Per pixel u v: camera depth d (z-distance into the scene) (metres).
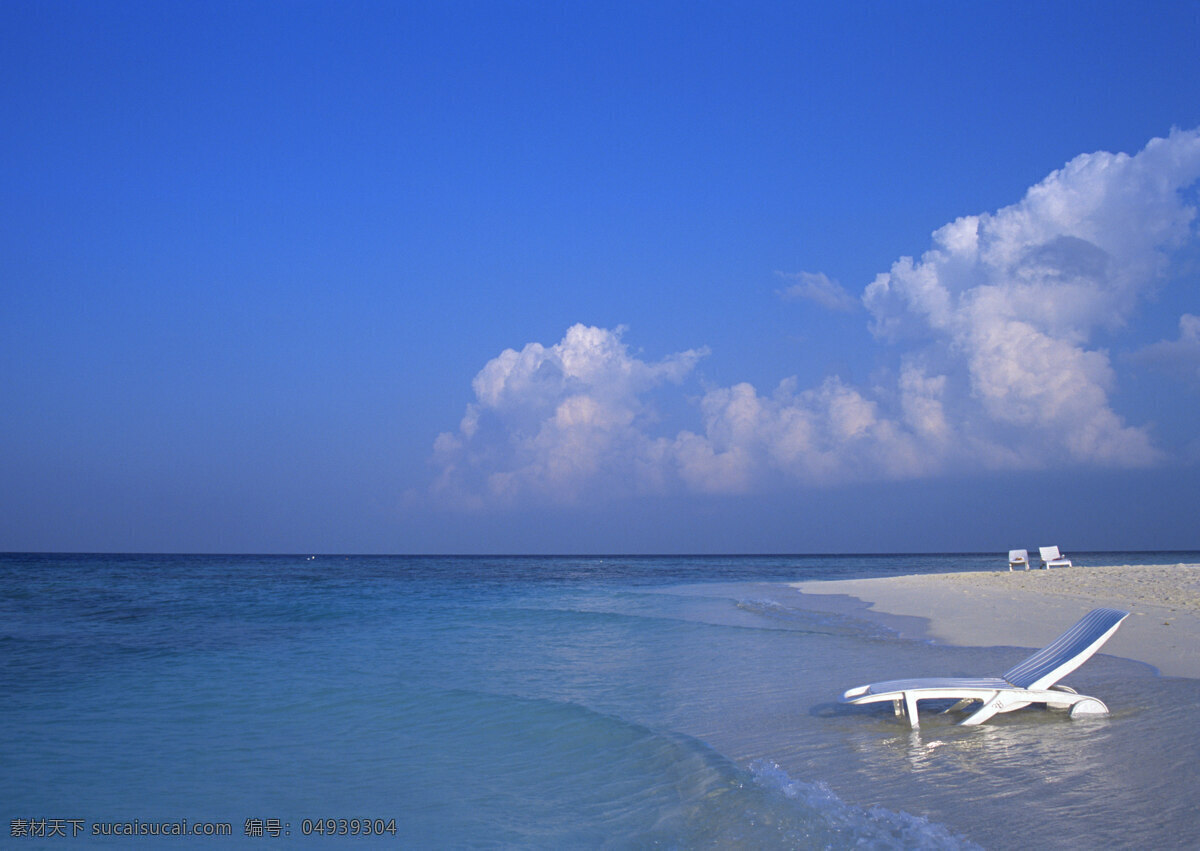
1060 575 30.44
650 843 5.64
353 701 10.86
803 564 106.44
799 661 13.37
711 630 18.42
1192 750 6.74
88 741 8.84
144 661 14.89
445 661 14.49
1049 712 8.69
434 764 7.92
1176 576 27.66
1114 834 5.12
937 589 27.88
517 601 30.67
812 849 5.25
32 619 24.03
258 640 18.23
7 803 6.80
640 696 10.88
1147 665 10.88
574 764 7.82
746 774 6.93
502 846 5.73
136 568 78.94
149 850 5.78
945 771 6.77
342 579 54.09
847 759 7.38
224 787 7.24
